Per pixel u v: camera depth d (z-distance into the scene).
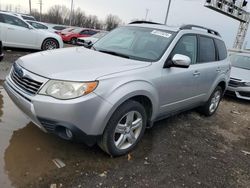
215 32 5.79
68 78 2.99
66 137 3.11
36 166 3.16
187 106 4.88
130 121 3.54
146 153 3.80
